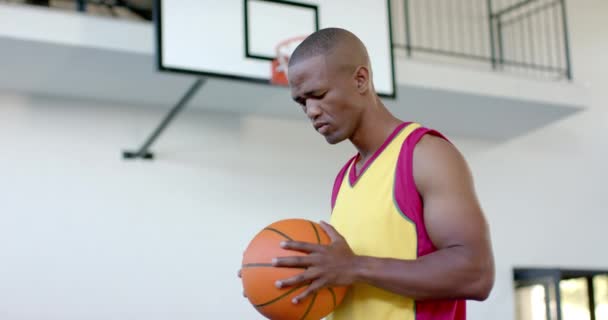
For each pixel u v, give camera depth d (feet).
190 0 12.58
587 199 22.65
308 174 19.21
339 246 4.31
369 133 4.67
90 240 16.55
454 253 4.09
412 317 4.37
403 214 4.40
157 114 17.80
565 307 21.72
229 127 18.56
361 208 4.58
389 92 13.51
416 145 4.43
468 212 4.17
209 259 17.63
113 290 16.55
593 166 22.97
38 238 16.08
